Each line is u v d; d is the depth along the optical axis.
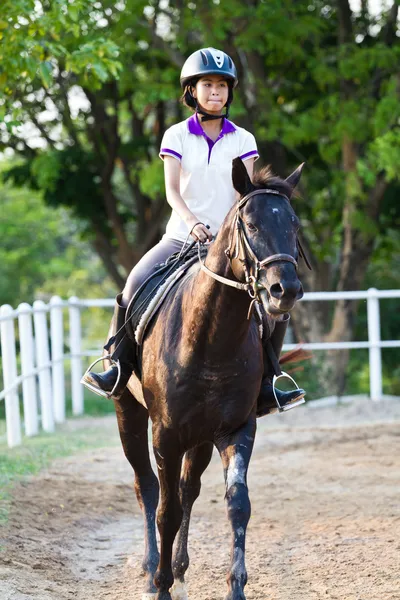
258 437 15.07
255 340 6.27
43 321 15.85
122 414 7.61
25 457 12.59
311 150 26.91
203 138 6.80
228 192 6.86
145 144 27.33
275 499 10.59
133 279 7.20
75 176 26.52
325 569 7.61
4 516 8.94
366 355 31.84
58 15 11.42
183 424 6.12
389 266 34.03
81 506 10.05
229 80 6.83
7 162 38.16
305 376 20.42
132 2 20.61
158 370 6.24
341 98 23.00
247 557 8.09
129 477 11.84
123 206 32.97
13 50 11.39
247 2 22.80
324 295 17.94
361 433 15.23
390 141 20.47
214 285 5.90
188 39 23.78
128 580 7.64
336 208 25.23
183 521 7.04
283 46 21.52
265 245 5.36
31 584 6.99
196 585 7.38
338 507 10.02
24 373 15.09
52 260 43.97
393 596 6.77
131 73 22.55
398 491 10.76
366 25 25.53
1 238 41.03
